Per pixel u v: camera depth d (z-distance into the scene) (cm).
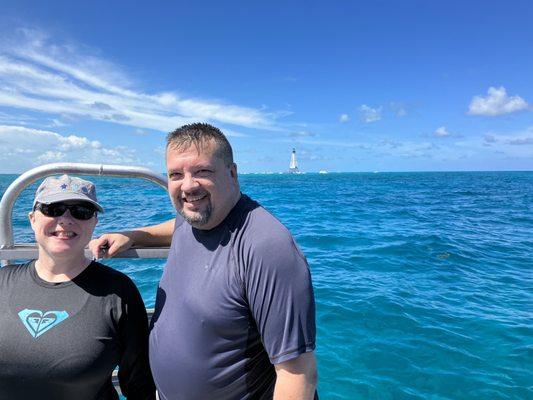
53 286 179
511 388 361
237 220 167
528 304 573
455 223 1466
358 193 3469
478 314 530
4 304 174
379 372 388
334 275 719
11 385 170
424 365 400
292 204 2295
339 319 511
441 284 670
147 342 196
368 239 1091
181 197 170
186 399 173
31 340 168
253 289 154
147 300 554
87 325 173
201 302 165
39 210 175
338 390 359
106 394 188
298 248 158
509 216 1730
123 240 199
